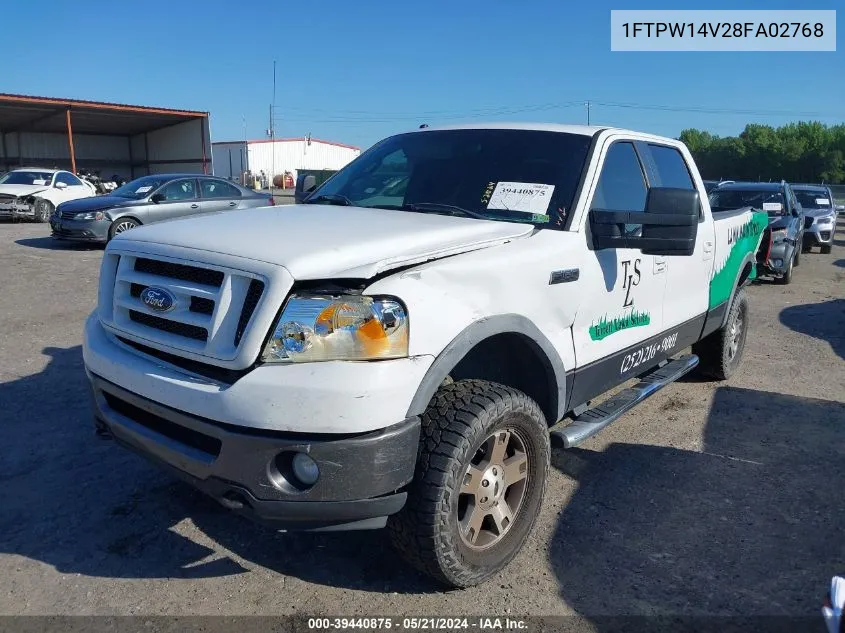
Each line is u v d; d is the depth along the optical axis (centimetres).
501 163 405
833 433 514
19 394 543
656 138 479
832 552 355
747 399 586
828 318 939
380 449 262
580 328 371
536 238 347
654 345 455
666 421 532
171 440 290
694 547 358
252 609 303
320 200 433
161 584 319
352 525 273
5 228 1870
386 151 464
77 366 615
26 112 3447
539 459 333
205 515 377
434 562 292
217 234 304
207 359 273
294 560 340
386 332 264
